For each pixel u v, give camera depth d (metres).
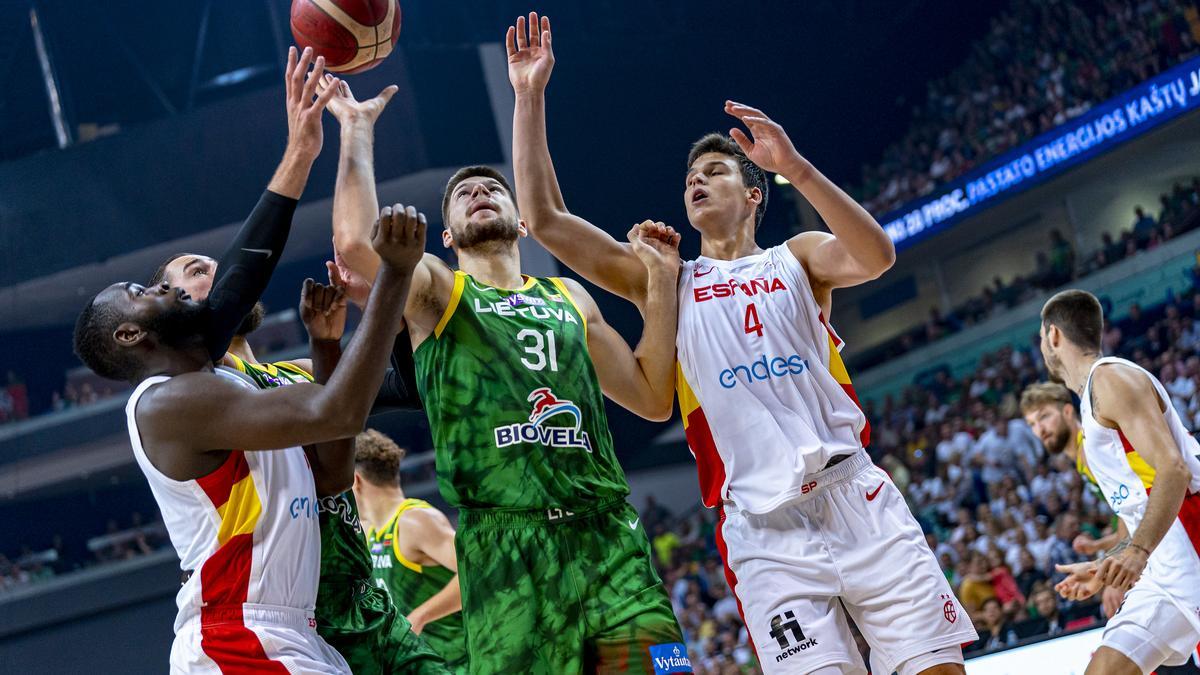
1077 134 15.94
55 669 17.36
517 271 3.62
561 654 3.12
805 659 3.14
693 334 3.47
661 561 16.19
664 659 3.12
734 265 3.60
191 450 2.62
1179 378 12.86
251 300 2.90
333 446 3.10
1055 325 4.26
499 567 3.17
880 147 21.52
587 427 3.34
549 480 3.21
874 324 20.58
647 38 18.98
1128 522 4.03
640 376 3.60
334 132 17.39
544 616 3.14
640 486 19.25
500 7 17.67
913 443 15.98
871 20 20.09
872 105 21.38
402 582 4.79
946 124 19.22
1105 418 3.95
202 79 19.52
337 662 2.90
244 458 2.76
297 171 3.03
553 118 19.52
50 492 19.72
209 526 2.71
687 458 19.66
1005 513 11.65
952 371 17.81
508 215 3.57
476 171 3.68
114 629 17.62
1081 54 16.80
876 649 3.29
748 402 3.36
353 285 3.34
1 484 18.80
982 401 15.75
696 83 20.36
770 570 3.26
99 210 17.47
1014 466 13.26
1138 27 15.81
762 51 20.30
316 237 19.06
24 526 20.16
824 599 3.24
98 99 19.70
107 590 17.69
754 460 3.32
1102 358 4.04
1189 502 3.85
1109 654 3.73
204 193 17.14
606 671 3.13
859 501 3.30
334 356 3.19
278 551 2.78
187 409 2.57
